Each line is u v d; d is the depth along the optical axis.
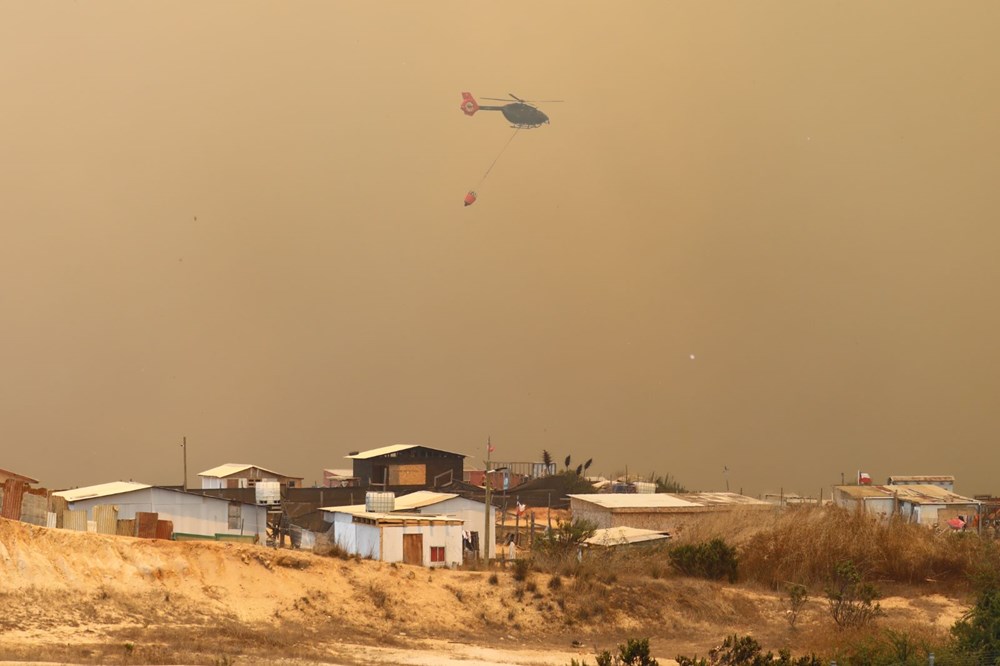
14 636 93.19
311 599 123.88
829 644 121.56
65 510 131.88
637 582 147.75
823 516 175.50
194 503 166.38
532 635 128.62
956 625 104.69
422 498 195.38
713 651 94.75
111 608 107.81
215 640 102.81
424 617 127.31
